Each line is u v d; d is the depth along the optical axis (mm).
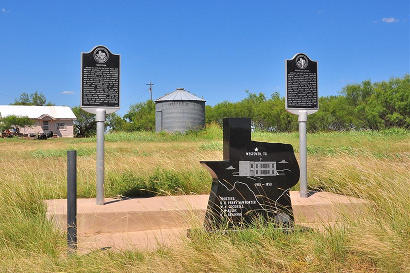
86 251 5762
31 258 5305
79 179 9891
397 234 5188
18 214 6887
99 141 8039
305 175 8633
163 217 7328
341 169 9898
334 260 4840
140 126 70562
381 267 4617
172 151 21781
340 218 6789
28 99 103875
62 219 7059
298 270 4766
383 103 48188
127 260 5039
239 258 4824
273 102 58469
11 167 11969
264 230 5773
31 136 62844
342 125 52125
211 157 12438
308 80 8953
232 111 65500
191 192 9383
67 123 73438
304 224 6988
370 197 7801
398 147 21203
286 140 29984
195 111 49844
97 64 8195
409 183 7410
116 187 9523
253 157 6754
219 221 6551
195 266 4723
